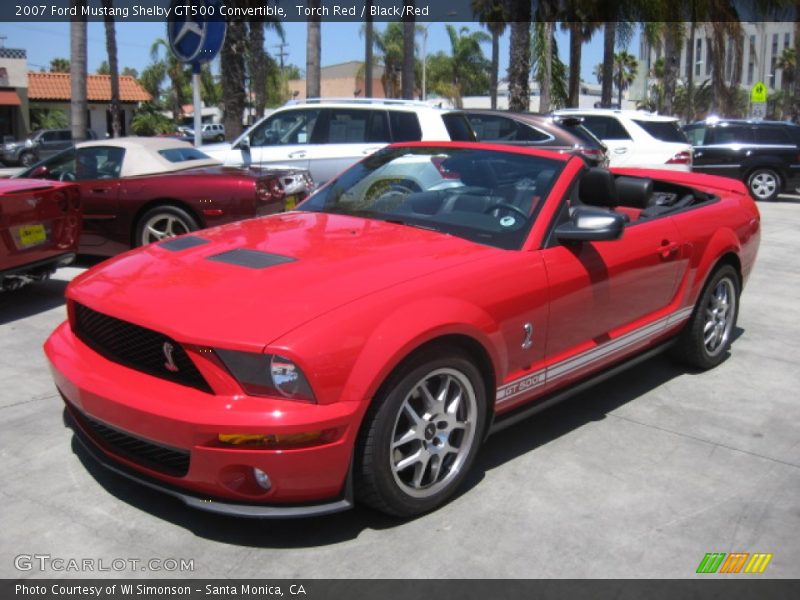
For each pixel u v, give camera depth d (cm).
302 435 272
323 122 961
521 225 376
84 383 301
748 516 332
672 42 2427
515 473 365
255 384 275
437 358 309
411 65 2325
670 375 513
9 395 442
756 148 1634
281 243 363
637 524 322
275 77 4134
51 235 618
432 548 301
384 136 944
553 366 378
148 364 302
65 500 328
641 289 430
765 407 459
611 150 1341
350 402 280
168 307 299
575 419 434
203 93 5484
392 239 367
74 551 293
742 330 627
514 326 345
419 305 305
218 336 278
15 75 3897
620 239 397
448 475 330
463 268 335
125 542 299
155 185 738
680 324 486
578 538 310
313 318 285
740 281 534
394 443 304
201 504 286
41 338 552
